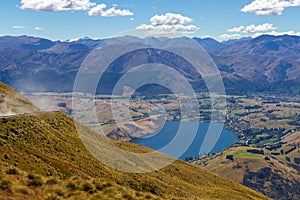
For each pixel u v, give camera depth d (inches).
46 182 898.7
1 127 1512.1
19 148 1349.7
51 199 804.0
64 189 872.3
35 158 1288.1
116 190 924.6
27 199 745.0
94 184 935.0
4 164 1027.3
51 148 1574.8
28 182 857.5
